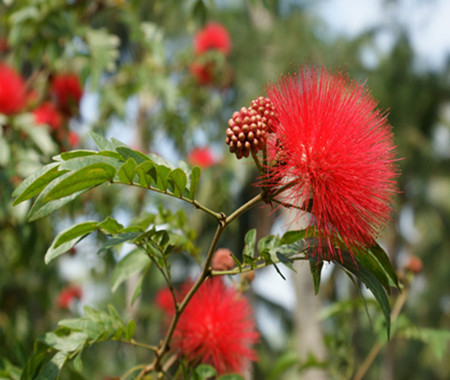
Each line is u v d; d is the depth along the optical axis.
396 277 1.72
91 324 1.87
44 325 5.59
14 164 3.21
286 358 3.49
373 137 1.62
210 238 10.36
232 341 2.22
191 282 2.30
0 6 4.13
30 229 3.56
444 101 10.53
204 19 4.39
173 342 2.22
